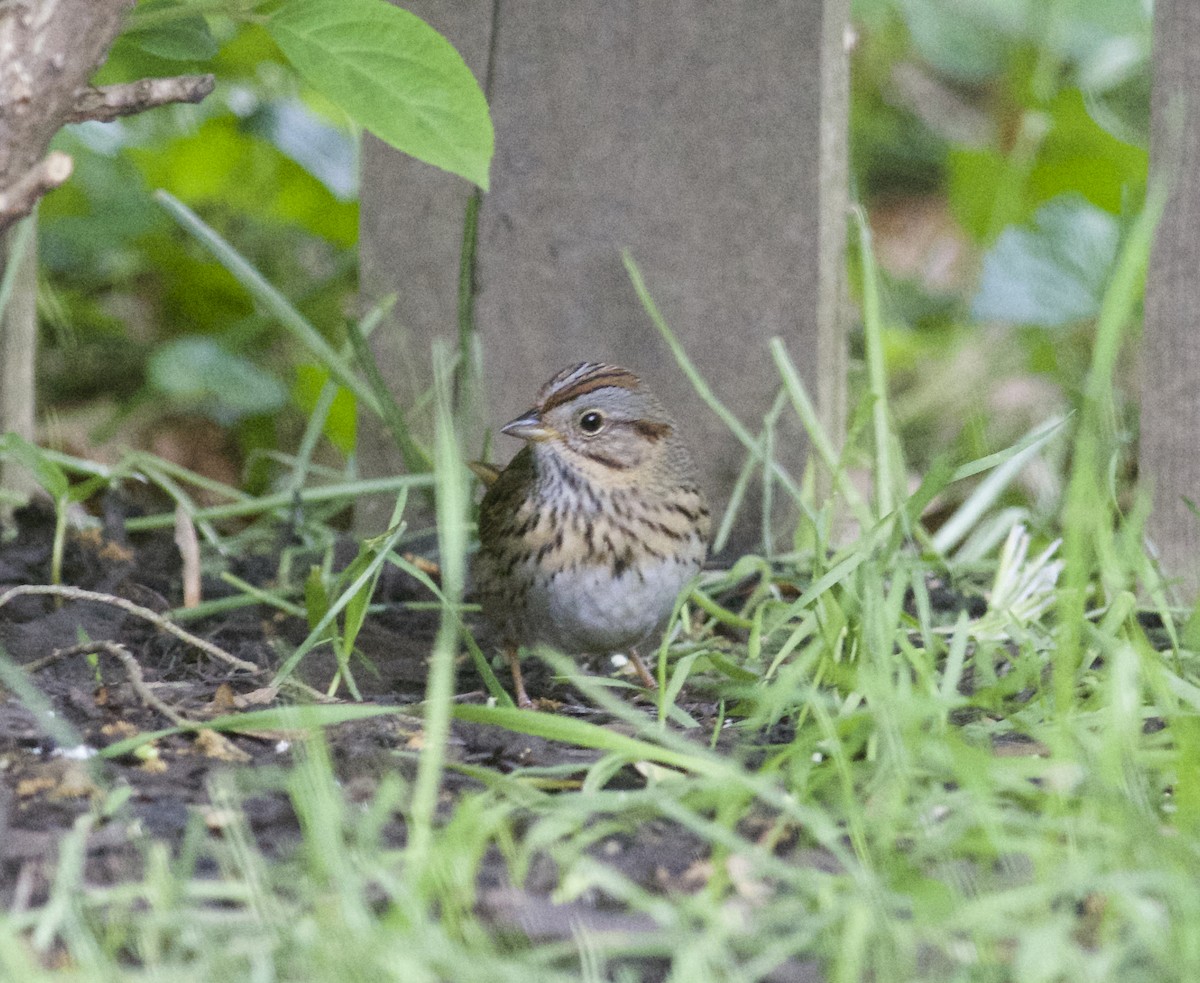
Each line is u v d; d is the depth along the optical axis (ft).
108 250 51.65
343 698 28.73
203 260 52.42
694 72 36.37
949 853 20.07
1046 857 18.78
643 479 31.73
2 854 19.86
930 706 22.13
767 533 36.19
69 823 20.85
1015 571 34.12
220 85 53.26
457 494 23.02
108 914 18.22
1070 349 48.08
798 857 20.36
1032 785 21.90
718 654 27.99
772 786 22.20
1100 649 25.70
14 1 24.00
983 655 27.53
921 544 38.27
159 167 52.21
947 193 60.03
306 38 27.45
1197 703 24.21
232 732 24.47
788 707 26.63
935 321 54.65
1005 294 44.42
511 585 32.14
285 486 46.32
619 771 24.07
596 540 31.42
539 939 18.31
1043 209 45.78
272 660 31.27
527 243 37.55
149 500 47.16
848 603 26.35
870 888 17.89
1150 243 33.76
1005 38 60.75
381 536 28.32
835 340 37.63
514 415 38.19
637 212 37.06
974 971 17.16
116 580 34.24
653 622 32.32
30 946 17.72
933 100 64.44
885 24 63.52
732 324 37.01
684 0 36.22
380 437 39.01
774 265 36.65
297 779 20.44
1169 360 33.88
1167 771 22.68
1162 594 31.42
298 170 51.85
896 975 16.90
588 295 37.50
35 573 34.35
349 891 17.42
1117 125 52.01
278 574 37.06
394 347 38.60
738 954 17.93
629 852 20.71
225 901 18.95
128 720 25.00
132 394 51.65
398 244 38.34
